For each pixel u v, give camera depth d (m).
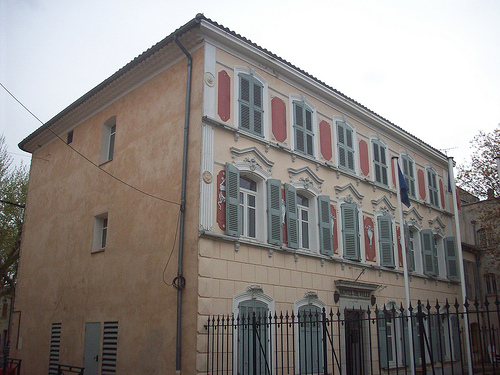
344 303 16.91
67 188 19.31
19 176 27.41
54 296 18.09
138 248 14.66
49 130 21.19
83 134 19.28
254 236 14.68
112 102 17.92
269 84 16.23
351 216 18.06
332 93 18.53
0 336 42.28
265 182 15.07
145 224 14.66
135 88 16.83
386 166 21.36
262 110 15.64
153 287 13.69
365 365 17.28
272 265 14.57
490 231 27.42
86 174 18.33
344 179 18.69
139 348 13.56
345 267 17.47
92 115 19.03
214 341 12.26
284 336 14.41
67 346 16.53
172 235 13.49
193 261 12.61
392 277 19.75
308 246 16.66
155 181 14.70
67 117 19.92
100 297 15.67
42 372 17.45
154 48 15.03
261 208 14.85
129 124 16.64
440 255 24.09
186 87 14.38
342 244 17.66
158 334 13.05
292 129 16.72
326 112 18.67
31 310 19.28
